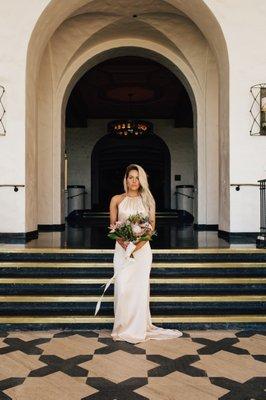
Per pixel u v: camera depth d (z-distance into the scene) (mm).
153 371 3330
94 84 13391
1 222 6781
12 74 6805
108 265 5277
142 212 4266
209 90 10367
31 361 3555
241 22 6953
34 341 4090
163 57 10312
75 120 16734
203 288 5035
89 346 3930
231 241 6609
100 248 5734
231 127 6969
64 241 6805
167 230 9680
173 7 8805
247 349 3846
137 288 4141
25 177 6820
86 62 10281
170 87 13797
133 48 10242
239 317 4453
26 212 6852
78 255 5617
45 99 10500
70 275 5230
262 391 2979
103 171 20344
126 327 4148
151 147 19953
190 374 3271
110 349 3844
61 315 4543
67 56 10023
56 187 10477
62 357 3648
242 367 3414
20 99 6820
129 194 4383
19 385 3080
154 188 19984
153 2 8664
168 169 18219
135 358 3613
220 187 7516
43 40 7453
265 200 6926
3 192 6789
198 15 7480
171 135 18188
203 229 10203
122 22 9414
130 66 11953
